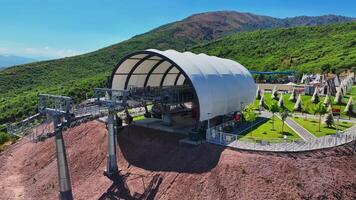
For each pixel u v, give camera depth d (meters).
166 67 56.25
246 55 146.25
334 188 32.66
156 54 44.34
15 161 50.47
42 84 133.75
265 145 38.69
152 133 46.66
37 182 42.91
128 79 52.91
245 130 47.53
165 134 45.56
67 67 162.00
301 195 31.91
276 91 71.12
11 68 156.25
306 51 134.75
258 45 158.12
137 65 51.09
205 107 43.47
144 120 52.78
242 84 53.84
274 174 34.00
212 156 38.06
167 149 42.25
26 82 137.88
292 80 97.94
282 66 122.81
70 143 50.12
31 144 53.75
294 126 49.38
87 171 42.88
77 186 40.69
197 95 42.31
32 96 98.38
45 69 156.12
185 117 55.34
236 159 36.31
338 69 103.12
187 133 44.25
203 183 34.97
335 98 62.34
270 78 106.06
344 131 45.47
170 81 61.84
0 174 47.22
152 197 35.53
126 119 51.88
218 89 46.78
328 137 41.59
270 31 182.12
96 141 47.62
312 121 52.31
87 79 121.50
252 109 50.72
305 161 35.41
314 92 65.44
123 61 48.12
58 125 35.38
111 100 40.50
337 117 54.75
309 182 33.09
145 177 38.78
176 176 37.09
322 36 156.50
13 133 40.47
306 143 39.31
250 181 33.72
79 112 39.41
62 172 35.84
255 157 36.16
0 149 57.72
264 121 53.34
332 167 35.03
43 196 39.88
